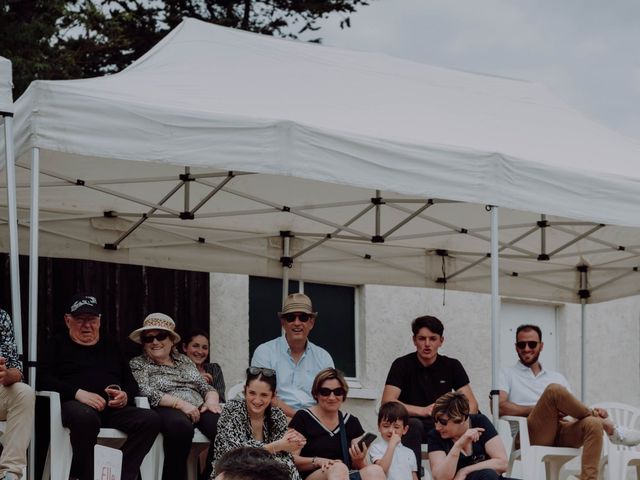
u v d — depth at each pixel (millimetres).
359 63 9266
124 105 6543
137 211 9305
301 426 7215
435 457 7367
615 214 7617
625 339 13656
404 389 8586
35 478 6883
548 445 8102
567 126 9344
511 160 7359
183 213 8570
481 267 10984
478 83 9781
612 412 9383
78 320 7242
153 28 15555
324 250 10328
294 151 6766
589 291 11477
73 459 6664
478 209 9812
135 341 7898
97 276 10086
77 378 7121
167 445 7137
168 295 10453
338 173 6875
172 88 7375
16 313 6398
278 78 8289
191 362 7945
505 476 7934
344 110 7934
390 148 7023
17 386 6289
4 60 6383
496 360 7590
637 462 8398
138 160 6535
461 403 7410
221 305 10805
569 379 13062
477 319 12484
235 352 10836
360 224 10031
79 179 8273
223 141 6664
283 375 8156
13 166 6391
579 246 10867
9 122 6379
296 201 9375
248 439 6910
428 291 12133
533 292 11273
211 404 7566
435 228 10273
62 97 6477
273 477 3271
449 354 12227
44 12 12578
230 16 16031
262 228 9953
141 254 9516
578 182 7539
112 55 15156
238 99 7492
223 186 8445
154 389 7457
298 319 8164
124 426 6957
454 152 7207
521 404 9117
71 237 9148
